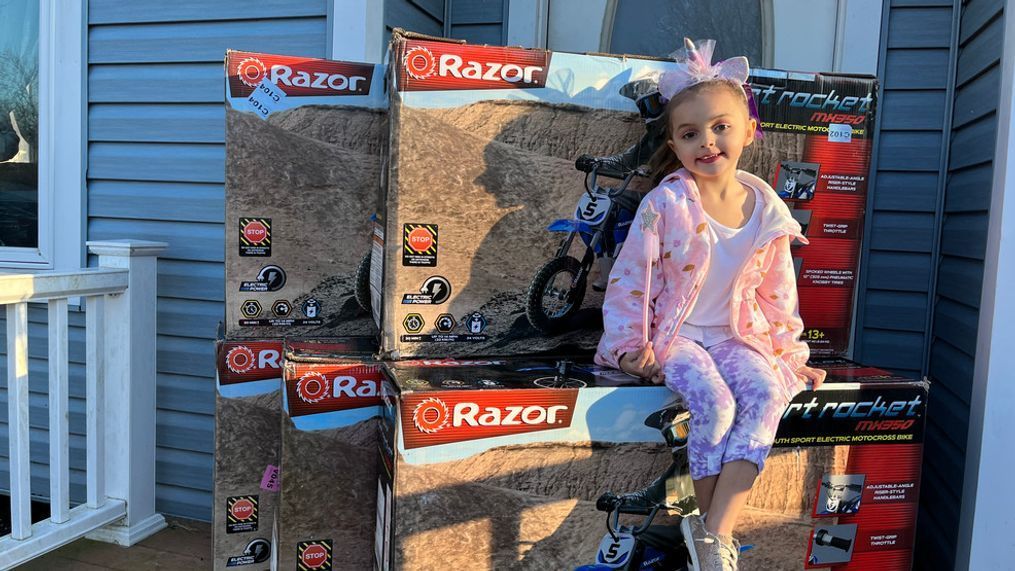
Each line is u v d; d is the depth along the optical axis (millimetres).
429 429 1329
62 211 2725
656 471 1424
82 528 2309
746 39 2607
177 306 2654
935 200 2334
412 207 1545
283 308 1856
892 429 1495
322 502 1642
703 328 1538
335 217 1852
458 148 1548
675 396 1420
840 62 2408
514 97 1559
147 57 2605
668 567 1449
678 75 1501
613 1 2682
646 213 1504
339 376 1600
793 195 1692
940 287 2291
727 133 1471
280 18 2469
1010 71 1688
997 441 1655
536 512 1387
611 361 1508
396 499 1337
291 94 1793
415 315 1584
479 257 1595
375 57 2359
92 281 2303
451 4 2781
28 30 2725
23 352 2152
